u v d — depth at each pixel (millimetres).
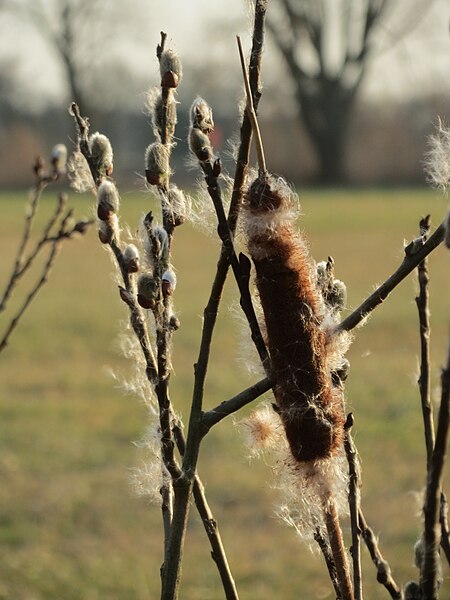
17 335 14766
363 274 19875
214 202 1349
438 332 13773
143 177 1485
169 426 1424
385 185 50000
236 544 6590
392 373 11305
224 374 11531
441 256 20828
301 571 6074
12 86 54562
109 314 16391
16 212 37656
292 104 51219
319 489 1343
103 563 6285
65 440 9039
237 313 1449
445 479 5805
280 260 1294
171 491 1587
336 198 42625
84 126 1566
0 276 21547
